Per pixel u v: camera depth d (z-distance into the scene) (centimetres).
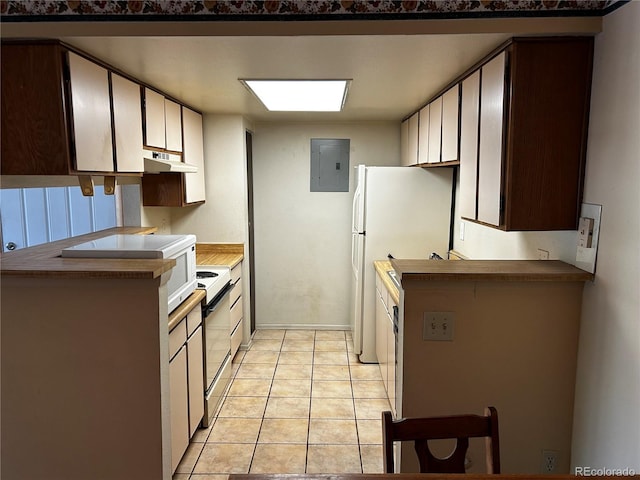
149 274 175
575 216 187
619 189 162
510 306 190
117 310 182
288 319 475
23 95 189
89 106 206
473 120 223
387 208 378
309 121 439
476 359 194
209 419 295
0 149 192
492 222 199
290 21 178
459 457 132
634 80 153
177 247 228
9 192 292
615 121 164
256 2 176
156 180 340
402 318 195
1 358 185
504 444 198
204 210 409
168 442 198
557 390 195
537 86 180
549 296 189
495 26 174
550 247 212
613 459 167
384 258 383
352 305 458
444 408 197
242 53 202
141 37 181
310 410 315
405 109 361
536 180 185
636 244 154
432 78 249
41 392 188
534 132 183
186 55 206
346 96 306
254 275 465
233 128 398
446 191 376
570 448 198
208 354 289
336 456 263
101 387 187
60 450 191
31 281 180
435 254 347
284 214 457
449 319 191
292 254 464
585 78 180
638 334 153
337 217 456
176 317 226
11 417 189
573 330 191
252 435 284
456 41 184
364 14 176
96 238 268
